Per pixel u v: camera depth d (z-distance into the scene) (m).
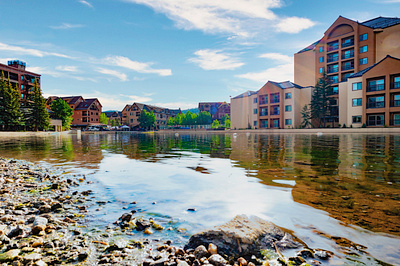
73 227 2.83
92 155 9.42
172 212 3.13
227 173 5.25
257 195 3.59
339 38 45.12
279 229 2.46
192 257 2.10
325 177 4.52
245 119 57.53
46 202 3.74
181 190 4.08
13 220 3.03
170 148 12.31
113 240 2.49
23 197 4.05
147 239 2.49
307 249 2.10
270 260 2.01
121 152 10.51
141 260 2.12
